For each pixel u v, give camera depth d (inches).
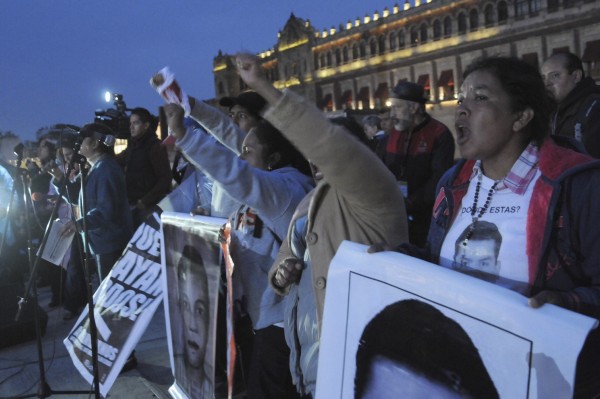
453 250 55.5
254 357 91.7
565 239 47.5
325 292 63.0
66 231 140.9
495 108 51.4
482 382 43.1
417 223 141.3
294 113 50.6
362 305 54.4
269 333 89.6
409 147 144.3
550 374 38.5
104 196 144.6
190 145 72.6
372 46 1867.6
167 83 73.3
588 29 1290.6
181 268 111.9
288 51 2212.1
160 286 121.9
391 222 59.9
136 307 122.8
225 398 119.8
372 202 57.7
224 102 111.0
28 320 179.8
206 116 105.1
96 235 146.3
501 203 52.6
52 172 204.1
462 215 56.4
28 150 374.0
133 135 201.6
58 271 219.9
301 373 73.7
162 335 178.7
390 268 51.9
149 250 126.0
